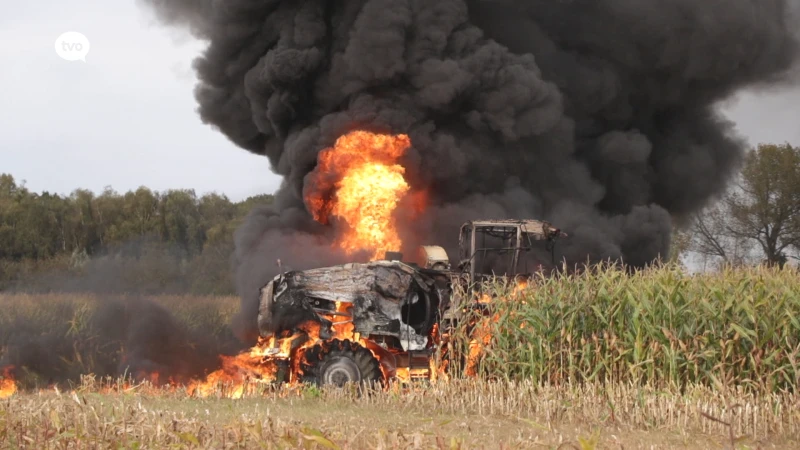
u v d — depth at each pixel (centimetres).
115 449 1202
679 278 2047
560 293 2078
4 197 7162
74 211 7100
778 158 5628
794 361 1839
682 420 1627
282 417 1571
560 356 2048
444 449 1180
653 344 1948
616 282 2120
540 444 1273
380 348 2303
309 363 2236
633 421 1653
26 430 1275
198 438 1262
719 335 1952
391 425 1558
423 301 2347
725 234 5697
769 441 1502
